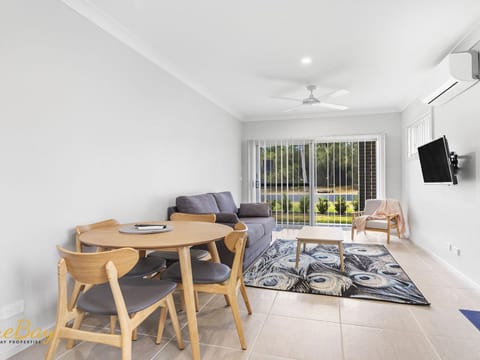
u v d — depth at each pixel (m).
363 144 5.86
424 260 3.73
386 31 2.66
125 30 2.62
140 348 1.86
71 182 2.19
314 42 2.87
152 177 3.20
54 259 2.04
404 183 5.36
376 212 5.14
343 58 3.25
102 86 2.49
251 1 2.20
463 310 2.32
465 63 2.64
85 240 1.78
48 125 2.01
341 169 5.97
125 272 1.41
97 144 2.44
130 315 1.51
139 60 2.98
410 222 5.01
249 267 3.47
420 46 2.96
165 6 2.27
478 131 2.67
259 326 2.11
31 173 1.89
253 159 6.34
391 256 3.91
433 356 1.74
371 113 5.69
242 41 2.85
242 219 4.62
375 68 3.54
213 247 2.46
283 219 6.21
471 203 2.83
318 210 6.11
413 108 4.77
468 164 2.87
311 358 1.73
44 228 1.98
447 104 3.34
